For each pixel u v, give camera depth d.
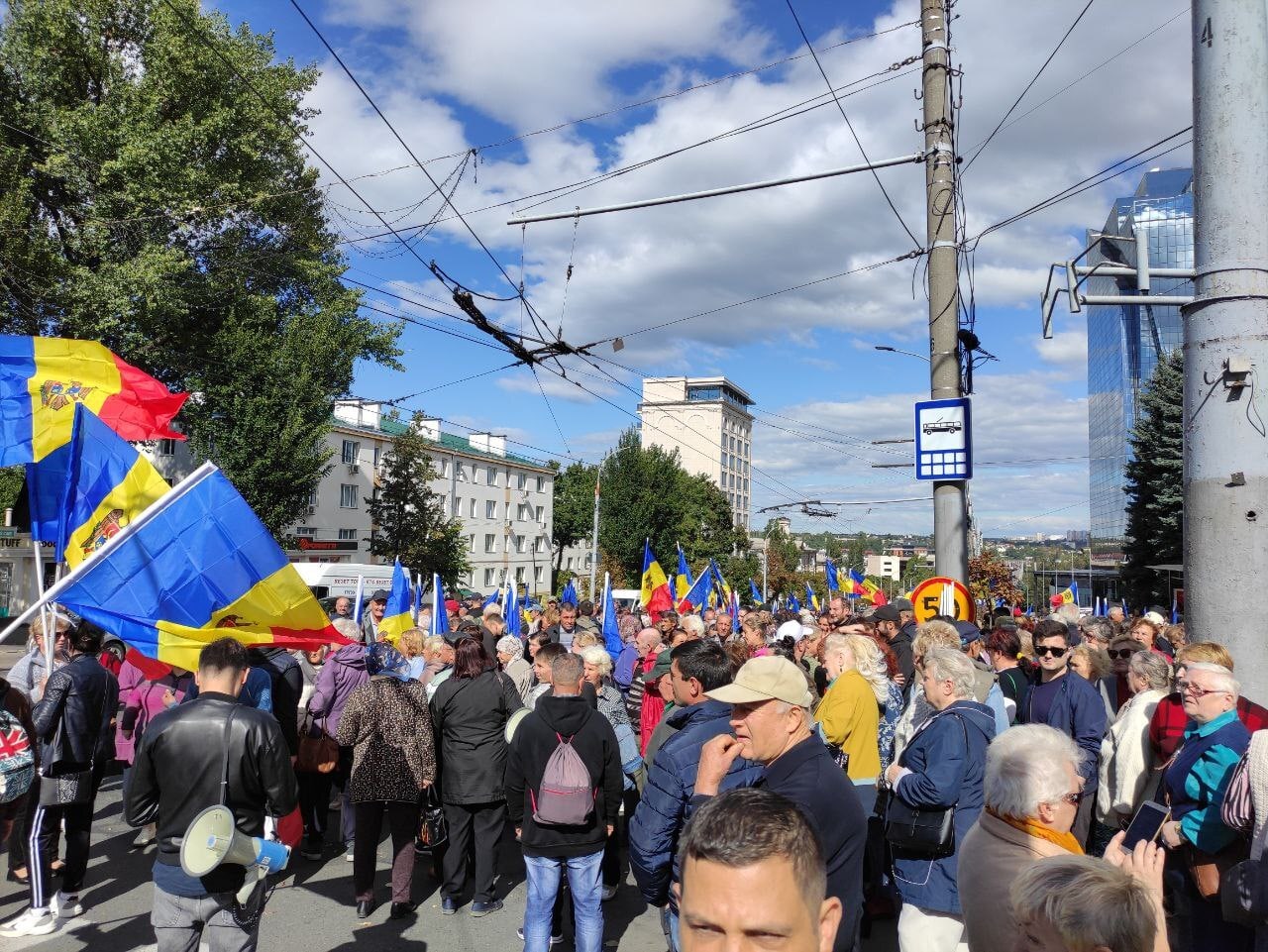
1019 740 2.73
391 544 38.09
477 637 6.40
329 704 7.08
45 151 24.52
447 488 58.66
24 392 5.95
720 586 23.00
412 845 6.04
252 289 27.72
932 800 3.72
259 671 6.25
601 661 6.61
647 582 17.97
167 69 24.69
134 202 23.53
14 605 36.47
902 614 9.93
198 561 5.04
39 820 5.52
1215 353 4.61
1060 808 2.62
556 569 75.38
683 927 1.68
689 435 126.94
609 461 60.47
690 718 3.98
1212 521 4.58
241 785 3.91
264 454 25.58
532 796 4.91
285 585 5.25
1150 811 2.92
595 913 4.92
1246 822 3.43
